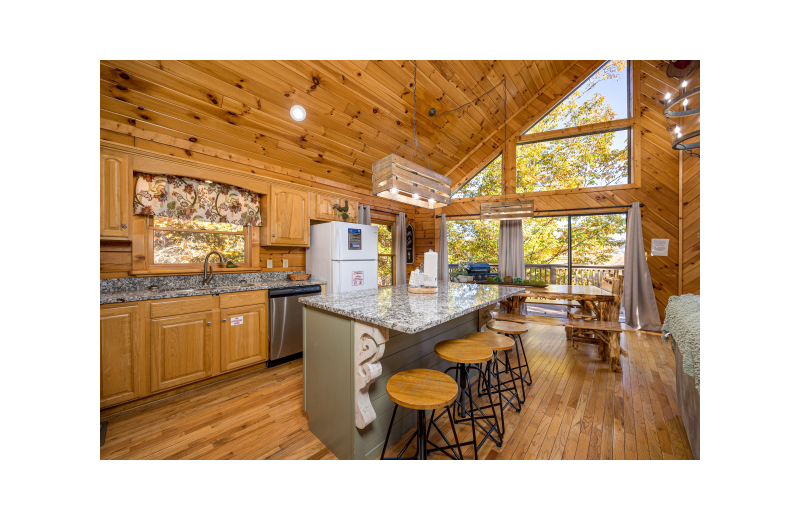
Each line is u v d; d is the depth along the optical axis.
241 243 3.32
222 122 2.80
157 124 2.56
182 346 2.38
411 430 1.92
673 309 1.99
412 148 4.33
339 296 2.12
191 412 2.10
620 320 4.73
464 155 5.08
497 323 2.49
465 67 3.45
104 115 2.34
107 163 2.27
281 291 3.03
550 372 2.83
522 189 5.04
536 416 2.05
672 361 3.09
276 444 1.77
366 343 1.49
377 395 1.68
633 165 4.35
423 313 1.51
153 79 2.31
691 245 4.07
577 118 4.70
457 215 5.45
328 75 2.82
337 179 4.21
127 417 2.03
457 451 1.69
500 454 1.66
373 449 1.65
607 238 4.68
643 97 4.32
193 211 2.82
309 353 1.92
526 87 4.42
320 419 1.80
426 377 1.49
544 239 5.12
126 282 2.49
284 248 3.67
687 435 1.77
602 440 1.78
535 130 4.95
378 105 3.36
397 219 5.20
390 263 5.29
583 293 3.20
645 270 4.20
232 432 1.88
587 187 4.60
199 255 3.03
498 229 5.35
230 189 3.08
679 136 2.33
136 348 2.15
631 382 2.59
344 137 3.59
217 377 2.62
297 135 3.27
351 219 4.14
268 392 2.41
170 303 2.32
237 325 2.71
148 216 2.64
